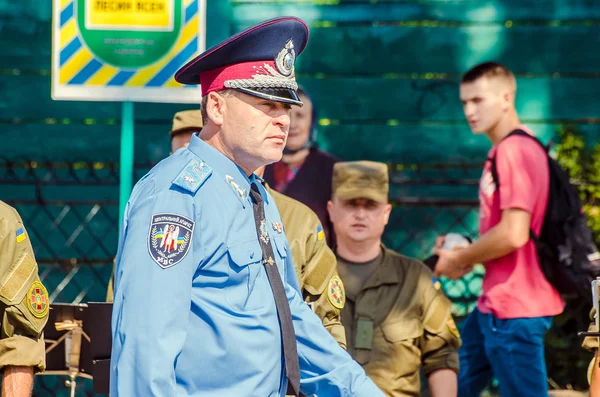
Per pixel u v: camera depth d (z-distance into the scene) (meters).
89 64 7.63
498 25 11.11
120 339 4.32
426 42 11.12
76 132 11.05
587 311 10.36
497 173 8.95
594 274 8.88
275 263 4.79
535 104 11.09
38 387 10.59
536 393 8.82
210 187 4.62
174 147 7.73
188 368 4.45
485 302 9.04
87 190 10.98
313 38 11.11
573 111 11.09
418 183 10.79
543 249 8.88
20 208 10.94
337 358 5.13
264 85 4.67
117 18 7.62
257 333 4.59
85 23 7.62
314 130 10.45
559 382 10.38
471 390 9.55
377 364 7.60
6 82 11.06
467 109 9.54
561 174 9.08
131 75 7.64
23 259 5.79
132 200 4.66
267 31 4.70
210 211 4.55
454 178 11.04
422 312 7.74
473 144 11.05
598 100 11.08
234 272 4.56
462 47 11.10
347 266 7.87
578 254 8.90
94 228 10.95
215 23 10.94
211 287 4.53
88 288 10.92
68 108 11.08
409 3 11.14
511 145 8.97
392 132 11.07
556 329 10.41
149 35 7.64
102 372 6.66
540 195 8.95
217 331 4.48
